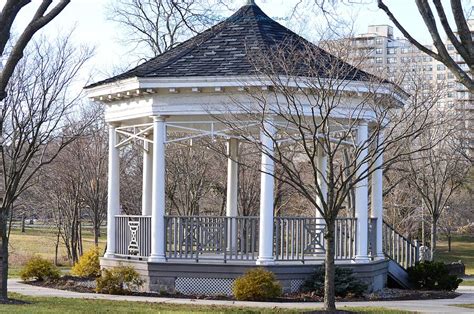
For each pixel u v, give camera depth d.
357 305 19.84
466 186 54.72
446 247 76.12
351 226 23.20
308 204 43.06
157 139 22.67
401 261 27.53
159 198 22.55
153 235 22.47
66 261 43.72
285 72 20.34
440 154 41.81
